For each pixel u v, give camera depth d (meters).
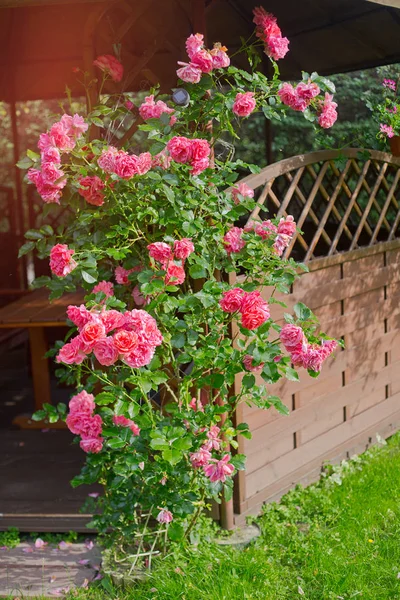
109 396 3.07
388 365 5.38
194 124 3.70
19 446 5.20
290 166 4.23
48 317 5.12
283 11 5.75
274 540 3.85
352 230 6.22
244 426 3.44
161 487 3.32
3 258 8.20
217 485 3.37
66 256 3.15
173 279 3.24
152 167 3.45
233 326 3.82
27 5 3.36
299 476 4.52
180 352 3.84
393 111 5.34
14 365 7.53
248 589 3.30
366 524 3.94
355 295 4.94
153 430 3.06
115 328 3.03
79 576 3.58
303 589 3.37
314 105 3.91
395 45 5.79
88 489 4.38
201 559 3.55
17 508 4.12
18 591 3.45
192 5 3.68
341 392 4.89
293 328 3.18
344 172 4.71
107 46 4.75
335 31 5.85
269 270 3.58
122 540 3.72
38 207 8.23
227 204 3.56
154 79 4.12
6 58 6.97
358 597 3.25
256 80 3.63
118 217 3.53
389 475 4.58
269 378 3.24
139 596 3.34
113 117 3.71
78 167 3.37
